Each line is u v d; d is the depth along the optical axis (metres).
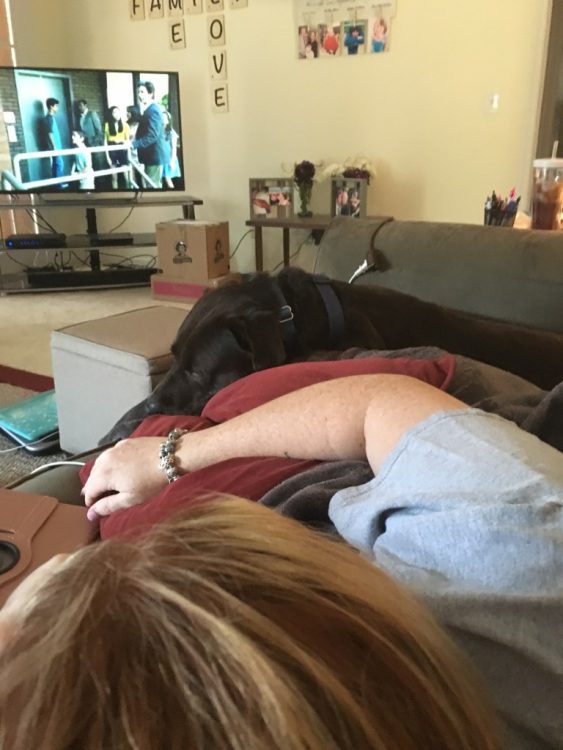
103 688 0.29
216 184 4.75
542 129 3.55
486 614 0.48
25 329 3.68
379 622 0.34
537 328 1.52
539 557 0.48
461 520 0.52
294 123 4.34
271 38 4.23
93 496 0.97
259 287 1.56
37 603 0.34
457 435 0.62
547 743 0.46
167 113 4.33
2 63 4.52
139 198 4.51
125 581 0.33
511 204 2.12
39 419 2.37
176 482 0.85
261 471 0.85
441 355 1.18
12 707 0.29
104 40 4.75
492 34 3.62
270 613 0.32
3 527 0.90
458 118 3.85
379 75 3.99
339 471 0.80
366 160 4.09
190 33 4.47
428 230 1.74
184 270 4.24
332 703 0.30
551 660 0.46
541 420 0.81
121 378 1.92
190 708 0.28
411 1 3.77
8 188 4.21
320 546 0.38
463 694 0.35
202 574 0.33
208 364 1.54
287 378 1.06
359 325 1.51
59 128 4.17
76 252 5.10
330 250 1.89
